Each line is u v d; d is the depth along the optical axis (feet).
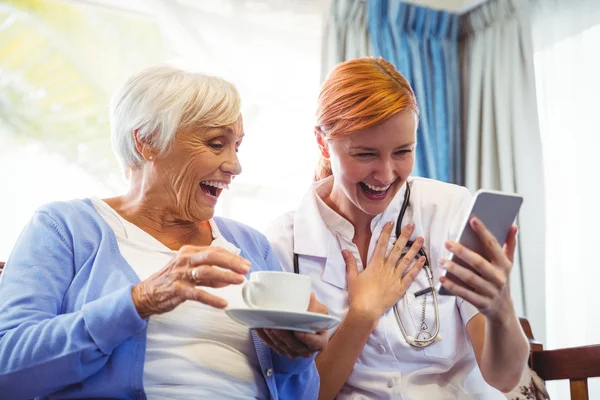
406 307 4.72
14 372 3.24
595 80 7.82
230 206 7.88
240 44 8.00
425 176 8.27
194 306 3.87
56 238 3.86
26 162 7.25
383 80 4.45
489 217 3.58
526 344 4.13
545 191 8.09
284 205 8.11
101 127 7.59
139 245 4.02
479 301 3.70
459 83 9.18
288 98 8.24
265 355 4.00
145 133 4.02
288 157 8.18
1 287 3.65
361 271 4.94
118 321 3.28
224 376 3.78
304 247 4.92
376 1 8.50
